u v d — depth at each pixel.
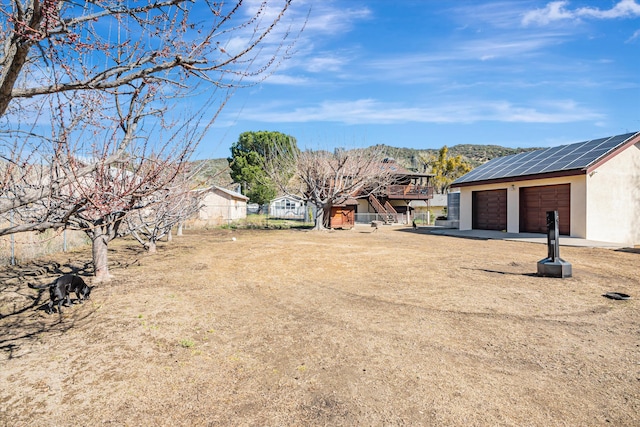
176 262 11.14
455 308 5.92
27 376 3.80
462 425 2.86
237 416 3.05
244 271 9.57
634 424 2.85
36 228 3.24
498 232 19.17
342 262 10.80
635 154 16.23
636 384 3.45
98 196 3.56
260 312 5.94
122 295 7.05
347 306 6.19
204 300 6.70
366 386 3.50
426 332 4.86
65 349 4.50
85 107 3.48
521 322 5.20
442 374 3.71
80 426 2.95
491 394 3.31
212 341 4.72
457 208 27.62
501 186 19.30
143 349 4.48
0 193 3.42
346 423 2.92
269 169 26.61
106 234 8.58
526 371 3.74
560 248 13.36
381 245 15.14
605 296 6.51
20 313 5.97
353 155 24.88
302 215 45.28
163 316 5.75
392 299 6.56
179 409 3.17
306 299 6.71
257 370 3.88
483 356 4.11
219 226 28.39
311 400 3.28
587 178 14.94
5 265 10.42
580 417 2.95
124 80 2.66
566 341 4.49
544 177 16.23
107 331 5.10
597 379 3.56
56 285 5.89
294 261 11.10
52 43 2.59
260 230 25.20
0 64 2.50
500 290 7.03
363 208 40.31
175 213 13.36
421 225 31.81
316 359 4.12
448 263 10.28
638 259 10.61
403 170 38.53
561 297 6.47
